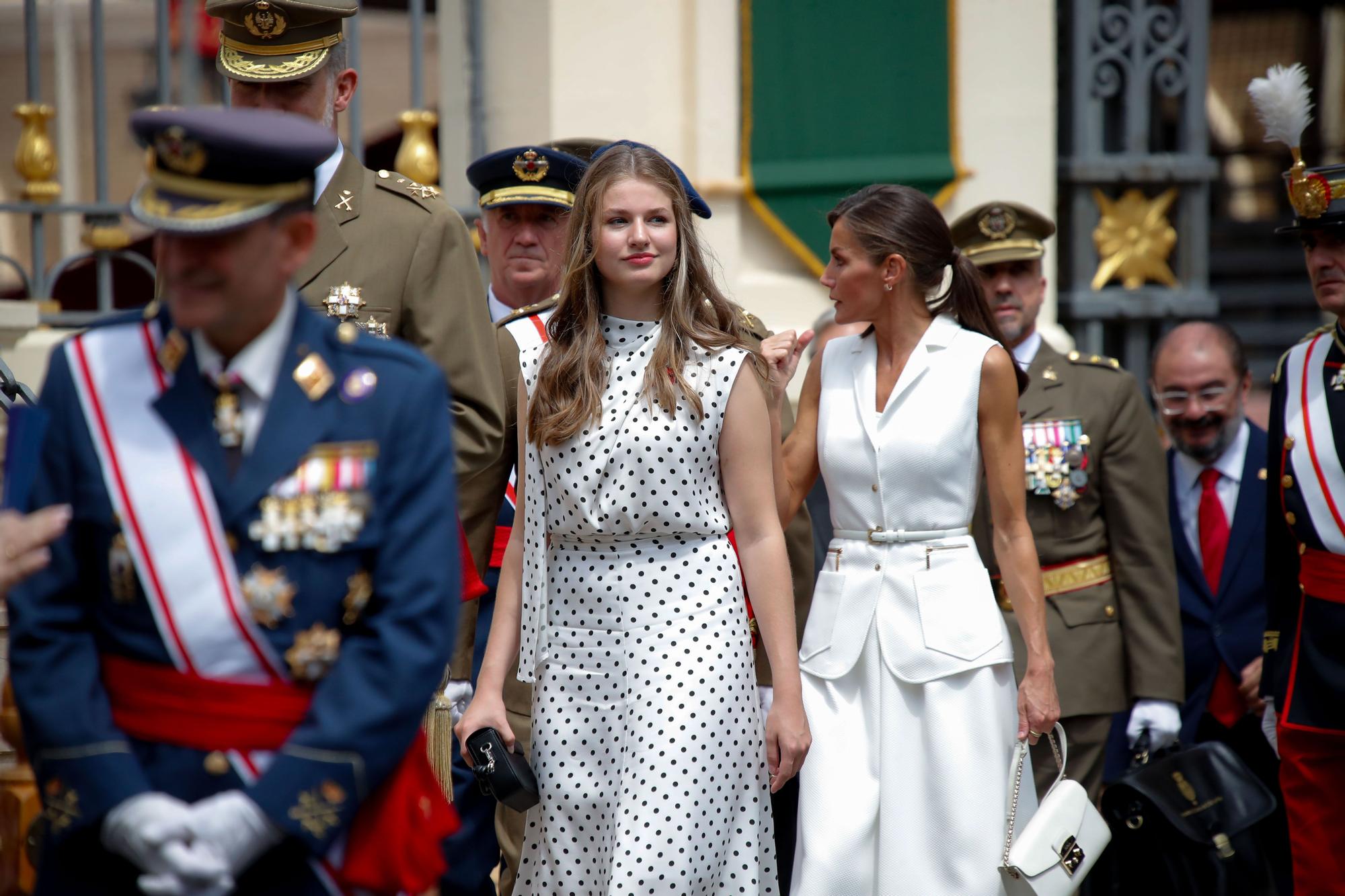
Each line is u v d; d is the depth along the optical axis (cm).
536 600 1242
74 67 3819
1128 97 2392
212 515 805
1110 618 1716
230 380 820
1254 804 1575
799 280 2294
